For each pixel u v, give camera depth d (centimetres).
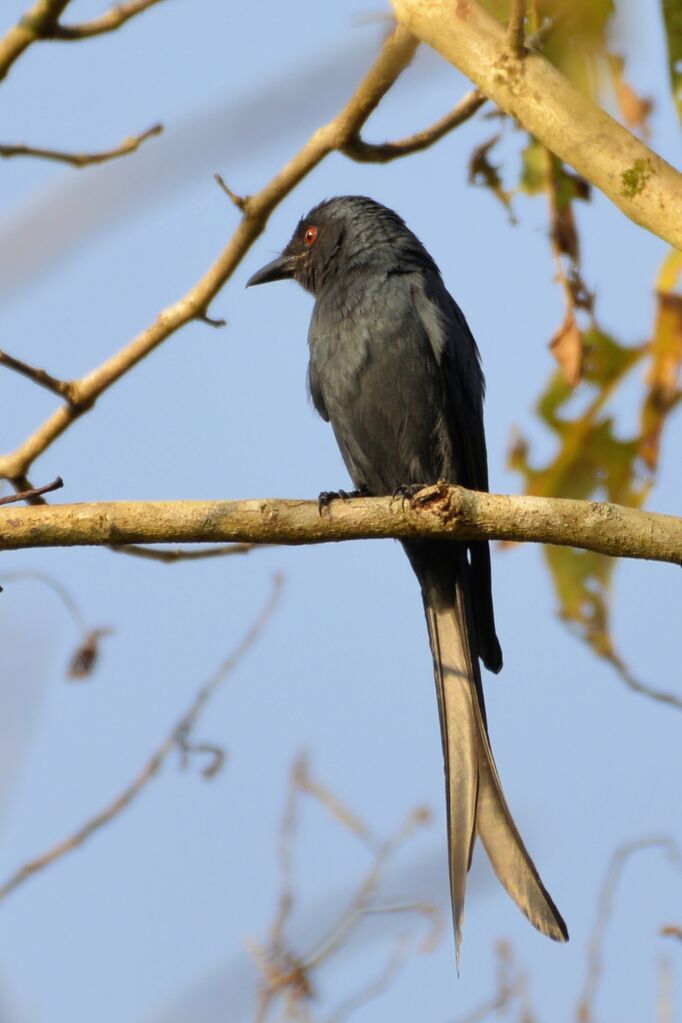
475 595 1214
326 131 1004
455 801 1041
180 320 1063
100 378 1059
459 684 1170
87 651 1059
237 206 1032
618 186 750
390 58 846
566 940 888
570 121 761
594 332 1063
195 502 826
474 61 780
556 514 819
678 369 1038
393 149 1052
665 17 920
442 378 1218
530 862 946
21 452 1092
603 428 1080
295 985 934
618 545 820
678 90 941
